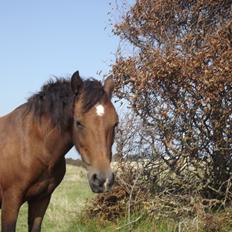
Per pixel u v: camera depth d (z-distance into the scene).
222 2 7.34
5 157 5.37
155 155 7.17
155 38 7.52
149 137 7.07
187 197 6.99
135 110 6.86
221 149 6.72
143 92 6.76
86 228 7.42
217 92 6.23
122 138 7.18
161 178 7.36
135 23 7.64
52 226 7.93
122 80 6.93
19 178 5.32
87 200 7.93
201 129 6.71
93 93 4.87
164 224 6.94
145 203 7.02
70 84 5.17
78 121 4.86
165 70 6.39
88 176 4.77
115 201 7.57
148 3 7.57
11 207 5.36
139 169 7.28
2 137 5.49
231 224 6.59
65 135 5.26
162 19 7.54
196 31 7.30
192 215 6.96
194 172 7.12
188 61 6.36
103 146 4.74
